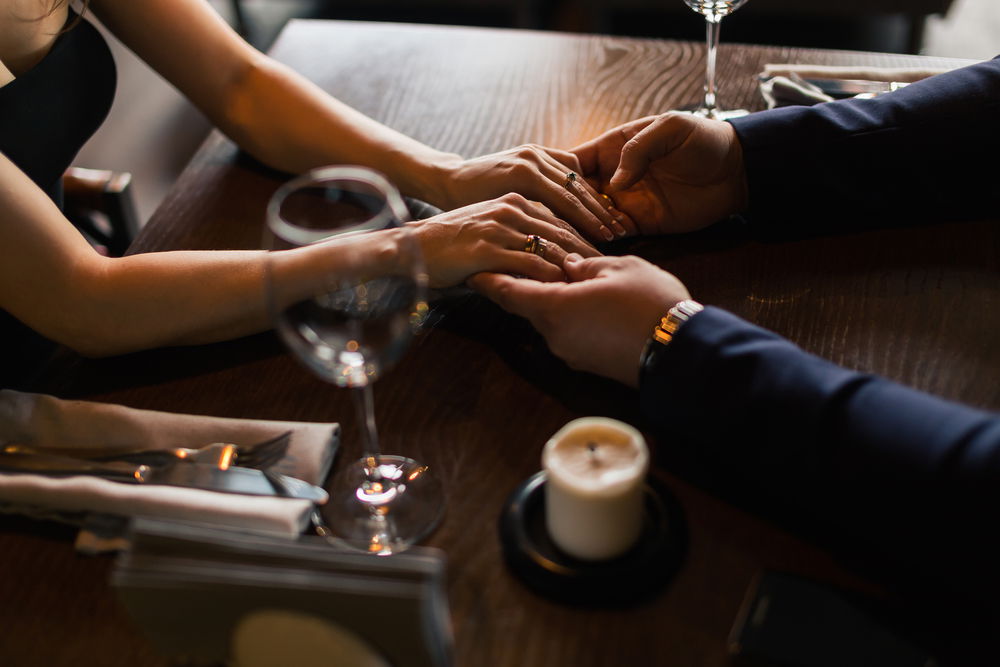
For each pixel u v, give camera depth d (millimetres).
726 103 1226
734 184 1042
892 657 715
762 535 789
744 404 808
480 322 974
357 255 804
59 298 936
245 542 697
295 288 860
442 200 1089
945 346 912
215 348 969
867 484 761
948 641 723
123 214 1317
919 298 958
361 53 1369
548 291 904
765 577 756
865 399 786
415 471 849
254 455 846
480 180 1054
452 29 1423
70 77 1121
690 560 778
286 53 1379
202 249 1068
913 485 747
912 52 2826
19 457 848
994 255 997
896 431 765
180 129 2500
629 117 1217
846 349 915
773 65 1241
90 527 798
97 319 942
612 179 1025
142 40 1172
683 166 1021
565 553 775
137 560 697
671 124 1000
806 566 770
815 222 1041
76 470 834
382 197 832
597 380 910
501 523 801
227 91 1169
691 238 1048
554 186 1031
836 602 742
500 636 746
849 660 714
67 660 750
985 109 1021
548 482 761
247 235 1085
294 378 934
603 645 738
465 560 788
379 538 801
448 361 937
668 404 838
